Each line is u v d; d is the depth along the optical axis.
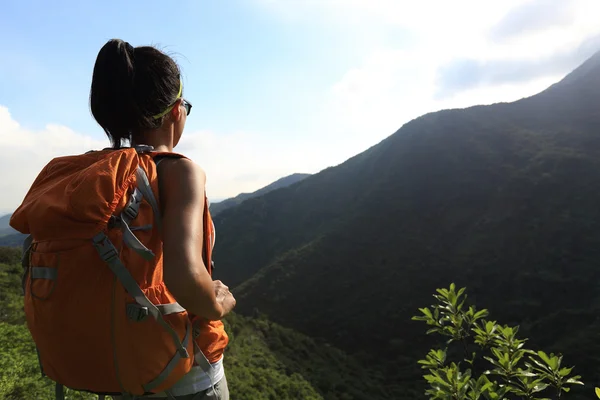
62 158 1.14
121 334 0.91
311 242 102.44
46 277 0.92
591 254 69.50
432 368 2.72
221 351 1.19
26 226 1.04
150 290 0.97
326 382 46.75
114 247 0.91
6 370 6.51
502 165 100.56
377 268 86.00
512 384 2.40
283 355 52.88
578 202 80.50
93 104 1.20
